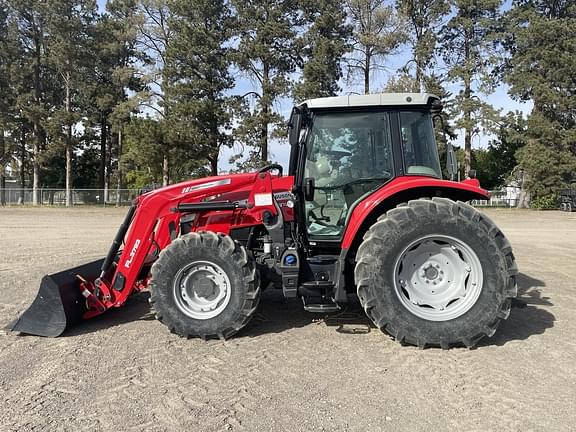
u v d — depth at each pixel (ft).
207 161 112.47
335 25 108.27
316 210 16.44
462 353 13.74
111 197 111.24
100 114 148.46
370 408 10.66
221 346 14.52
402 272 14.52
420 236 14.08
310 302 15.28
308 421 10.14
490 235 14.03
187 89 102.37
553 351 13.76
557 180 101.86
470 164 112.98
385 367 12.82
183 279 15.17
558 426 9.84
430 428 9.84
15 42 117.08
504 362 13.02
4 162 126.62
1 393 11.48
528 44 107.65
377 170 16.29
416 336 13.99
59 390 11.60
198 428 9.88
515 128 108.99
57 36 111.34
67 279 16.15
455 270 14.47
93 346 14.53
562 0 115.75
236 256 14.84
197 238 14.96
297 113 16.35
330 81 106.83
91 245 37.17
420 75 115.44
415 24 117.08
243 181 16.10
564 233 50.24
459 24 112.57
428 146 16.21
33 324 15.57
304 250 16.12
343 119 16.38
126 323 16.79
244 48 106.52
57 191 112.88
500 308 13.89
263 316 17.67
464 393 11.29
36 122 115.34
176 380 12.12
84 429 9.87
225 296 15.06
